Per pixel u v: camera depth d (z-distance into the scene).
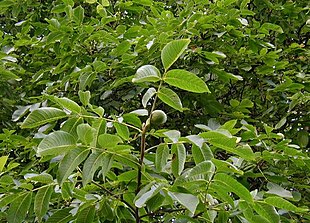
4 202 1.40
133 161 1.27
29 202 1.41
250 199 1.22
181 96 2.76
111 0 3.65
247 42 2.98
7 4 3.68
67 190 1.38
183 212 1.48
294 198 1.97
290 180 2.35
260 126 3.01
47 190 1.38
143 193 1.21
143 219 1.49
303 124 2.91
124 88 2.73
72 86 2.82
